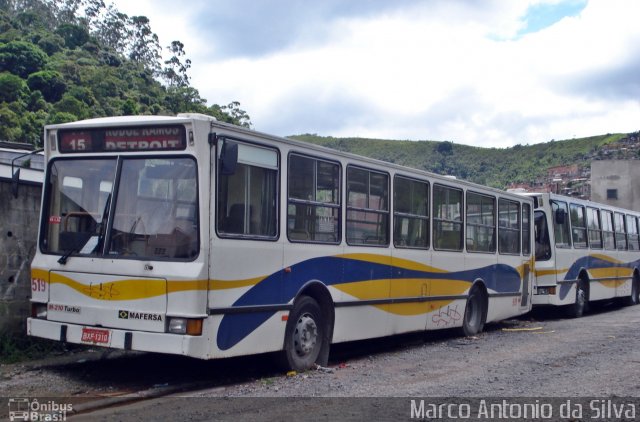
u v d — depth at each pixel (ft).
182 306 26.16
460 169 320.29
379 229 38.09
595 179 200.75
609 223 75.72
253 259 28.86
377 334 37.76
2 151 59.52
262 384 29.01
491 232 51.26
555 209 62.03
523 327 56.18
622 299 82.94
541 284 61.05
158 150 27.68
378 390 28.53
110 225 28.12
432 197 43.50
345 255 34.99
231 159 27.02
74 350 35.53
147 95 191.01
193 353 25.82
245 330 28.35
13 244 34.40
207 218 26.68
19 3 254.27
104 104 171.12
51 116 144.05
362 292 36.27
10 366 31.24
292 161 31.50
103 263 27.76
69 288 28.48
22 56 175.94
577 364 36.37
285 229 30.86
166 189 27.43
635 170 196.54
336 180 34.55
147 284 26.78
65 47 214.48
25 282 34.83
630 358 38.63
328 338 33.88
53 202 29.78
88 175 29.09
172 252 26.84
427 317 42.68
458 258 46.39
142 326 26.73
